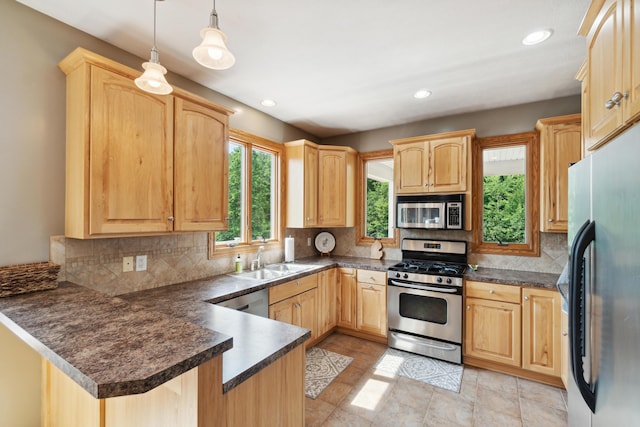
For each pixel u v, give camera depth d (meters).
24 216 1.61
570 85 2.54
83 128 1.56
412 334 2.93
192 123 2.05
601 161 0.98
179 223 1.96
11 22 1.56
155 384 0.70
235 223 2.99
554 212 2.52
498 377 2.51
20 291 1.46
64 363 0.76
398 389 2.33
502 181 3.10
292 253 3.40
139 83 1.30
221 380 0.92
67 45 1.75
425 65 2.23
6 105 1.55
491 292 2.59
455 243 3.21
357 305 3.30
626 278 0.81
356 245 3.94
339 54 2.07
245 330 1.38
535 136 2.90
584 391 1.00
